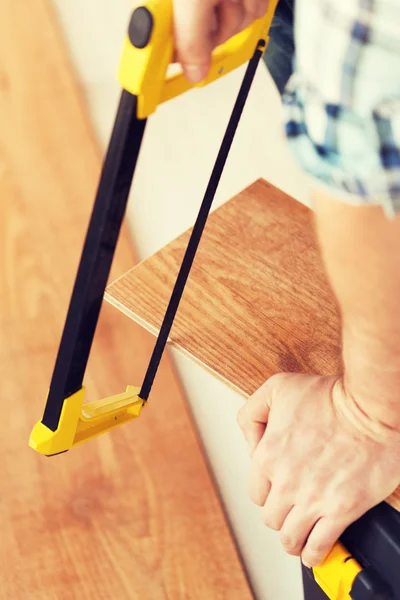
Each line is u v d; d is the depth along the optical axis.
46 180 1.83
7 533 1.30
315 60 0.44
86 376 1.48
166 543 1.28
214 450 1.38
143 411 1.43
